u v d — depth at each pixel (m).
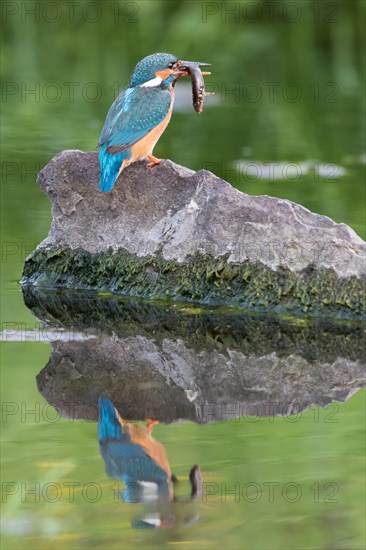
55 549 6.87
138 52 23.95
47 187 12.40
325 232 11.15
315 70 23.48
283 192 15.20
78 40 24.78
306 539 6.93
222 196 11.59
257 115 20.39
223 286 11.54
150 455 8.19
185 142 18.33
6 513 7.39
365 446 8.30
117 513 7.36
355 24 23.53
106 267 12.19
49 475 7.87
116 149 11.48
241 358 10.35
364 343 10.64
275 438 8.49
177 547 6.88
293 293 11.20
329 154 17.81
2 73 22.78
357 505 7.43
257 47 23.64
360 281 10.96
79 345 10.69
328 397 9.39
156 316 11.41
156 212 11.98
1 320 11.37
